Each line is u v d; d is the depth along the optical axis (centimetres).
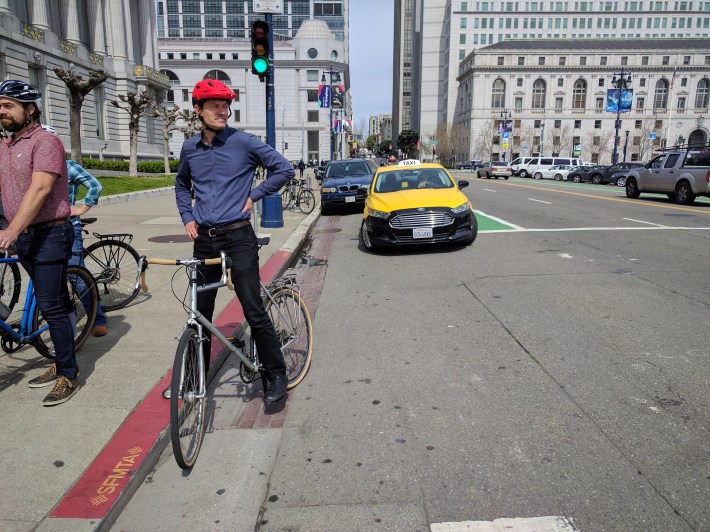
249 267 341
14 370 405
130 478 273
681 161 1700
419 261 856
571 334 489
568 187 2827
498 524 246
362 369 430
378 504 263
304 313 431
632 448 304
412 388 392
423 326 529
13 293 450
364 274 782
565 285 663
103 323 479
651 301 584
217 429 346
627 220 1280
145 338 472
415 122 15100
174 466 304
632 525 243
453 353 455
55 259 347
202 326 333
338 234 1255
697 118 9650
